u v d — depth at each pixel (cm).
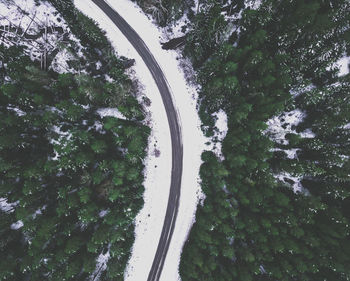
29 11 2916
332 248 2427
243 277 2498
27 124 2688
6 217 2652
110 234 2670
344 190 2509
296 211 2583
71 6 2961
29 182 2528
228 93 2709
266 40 2589
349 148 2697
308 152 2850
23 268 2422
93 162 2797
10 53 2770
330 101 2673
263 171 2572
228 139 2803
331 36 2447
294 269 2459
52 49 2931
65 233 2586
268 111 2505
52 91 2739
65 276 2458
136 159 2769
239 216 2700
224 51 2492
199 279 2616
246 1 2972
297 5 2417
